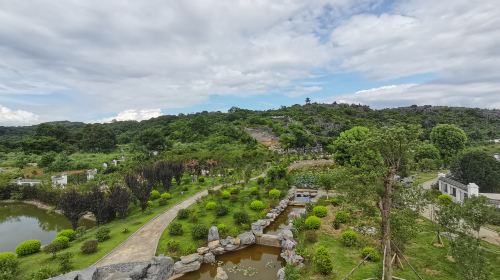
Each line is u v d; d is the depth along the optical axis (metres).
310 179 52.50
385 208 16.58
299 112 137.12
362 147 16.48
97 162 81.19
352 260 22.11
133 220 33.44
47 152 92.19
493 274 18.38
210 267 24.84
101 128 109.56
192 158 65.00
